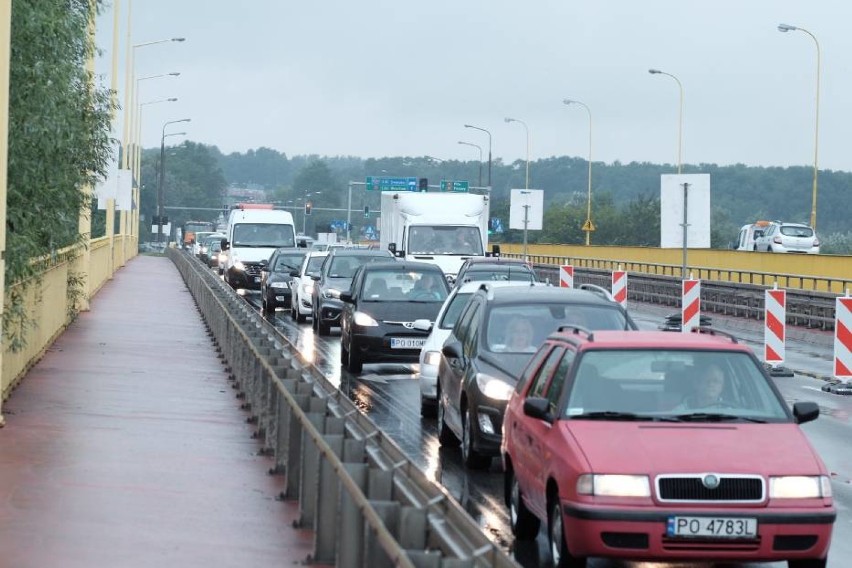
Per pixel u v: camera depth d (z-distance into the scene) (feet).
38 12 140.46
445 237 319.47
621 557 72.13
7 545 77.51
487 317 118.21
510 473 92.12
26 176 143.33
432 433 138.10
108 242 468.75
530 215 388.37
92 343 225.35
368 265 210.59
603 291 124.06
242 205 483.51
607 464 72.79
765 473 72.49
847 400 178.60
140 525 84.38
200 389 165.99
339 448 74.18
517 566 45.68
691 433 76.18
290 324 317.83
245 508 91.20
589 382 81.05
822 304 309.22
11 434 122.21
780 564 82.48
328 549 74.54
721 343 84.02
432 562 47.93
